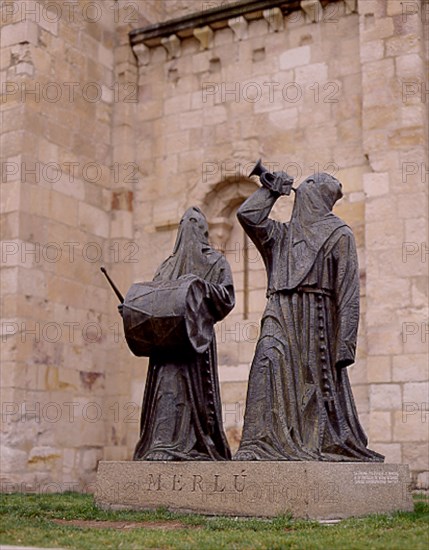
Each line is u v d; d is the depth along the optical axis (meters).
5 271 17.78
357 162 18.28
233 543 8.60
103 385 19.59
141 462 11.16
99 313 19.70
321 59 19.09
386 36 17.80
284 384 11.09
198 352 11.69
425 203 16.94
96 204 20.09
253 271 19.52
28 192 18.17
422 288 16.58
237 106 19.89
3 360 17.39
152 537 8.99
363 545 8.42
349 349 11.20
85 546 8.59
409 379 16.30
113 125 20.91
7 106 18.47
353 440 11.16
